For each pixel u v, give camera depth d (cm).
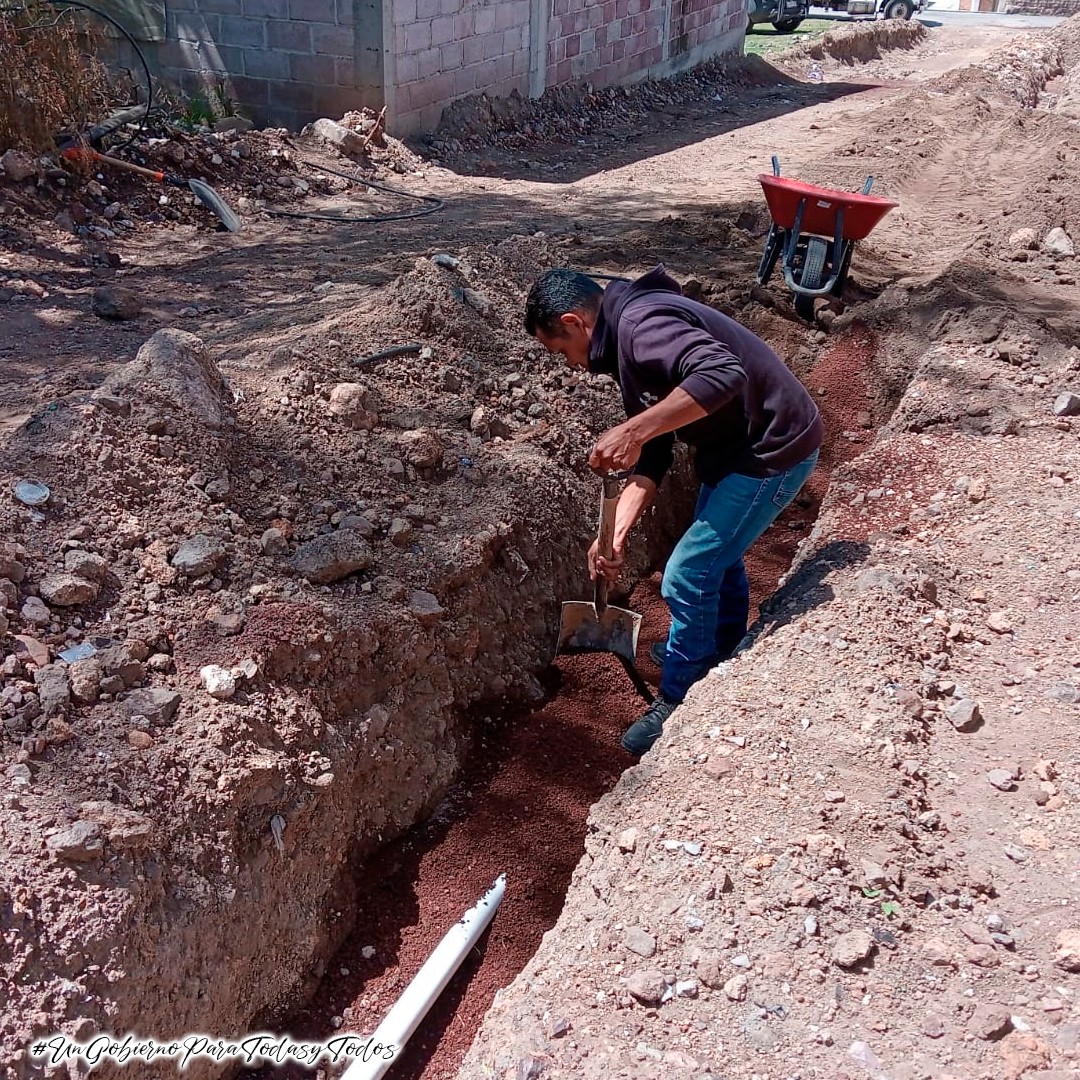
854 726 319
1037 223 842
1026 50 2016
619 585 498
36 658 313
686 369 303
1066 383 537
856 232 638
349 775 346
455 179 1048
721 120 1500
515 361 527
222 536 372
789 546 540
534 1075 242
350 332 498
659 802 307
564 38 1384
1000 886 274
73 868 268
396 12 1054
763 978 253
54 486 359
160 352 416
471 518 433
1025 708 332
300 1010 315
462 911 345
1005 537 416
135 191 825
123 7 1123
